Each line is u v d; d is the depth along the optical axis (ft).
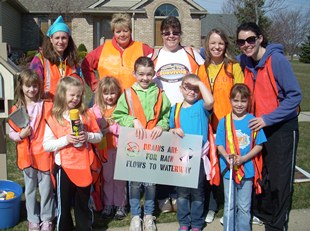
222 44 13.03
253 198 13.24
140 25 85.15
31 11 89.10
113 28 14.62
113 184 13.73
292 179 12.00
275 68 11.51
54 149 11.45
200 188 12.55
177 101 13.88
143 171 12.37
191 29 86.79
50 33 13.57
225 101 13.17
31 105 12.29
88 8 84.53
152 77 12.94
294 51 152.87
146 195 13.08
